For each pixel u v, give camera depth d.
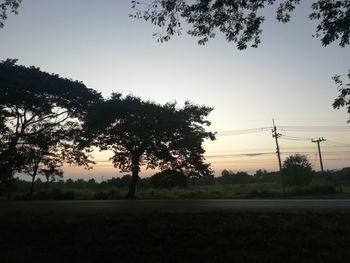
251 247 13.53
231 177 112.88
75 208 23.03
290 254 12.88
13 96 33.97
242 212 17.81
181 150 43.88
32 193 43.56
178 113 44.31
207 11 11.75
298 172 61.75
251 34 12.01
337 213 17.05
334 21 10.71
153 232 14.93
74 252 13.86
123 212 19.17
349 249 13.12
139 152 42.97
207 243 13.89
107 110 41.97
